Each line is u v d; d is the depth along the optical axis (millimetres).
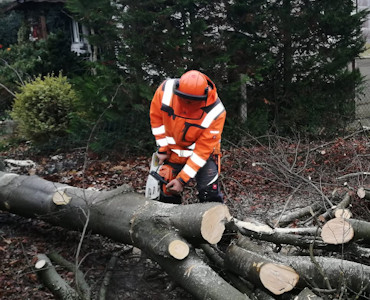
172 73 8805
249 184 6453
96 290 3629
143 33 8727
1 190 4723
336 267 3010
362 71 12258
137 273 3871
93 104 8734
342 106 9992
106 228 3799
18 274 3857
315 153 7324
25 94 9758
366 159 6859
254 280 3004
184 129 3773
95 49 13000
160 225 3377
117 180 7035
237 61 9406
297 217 4695
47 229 4840
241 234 3582
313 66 9859
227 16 9359
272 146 8281
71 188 4336
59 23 15812
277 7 9727
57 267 3908
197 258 3152
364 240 3307
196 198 5617
